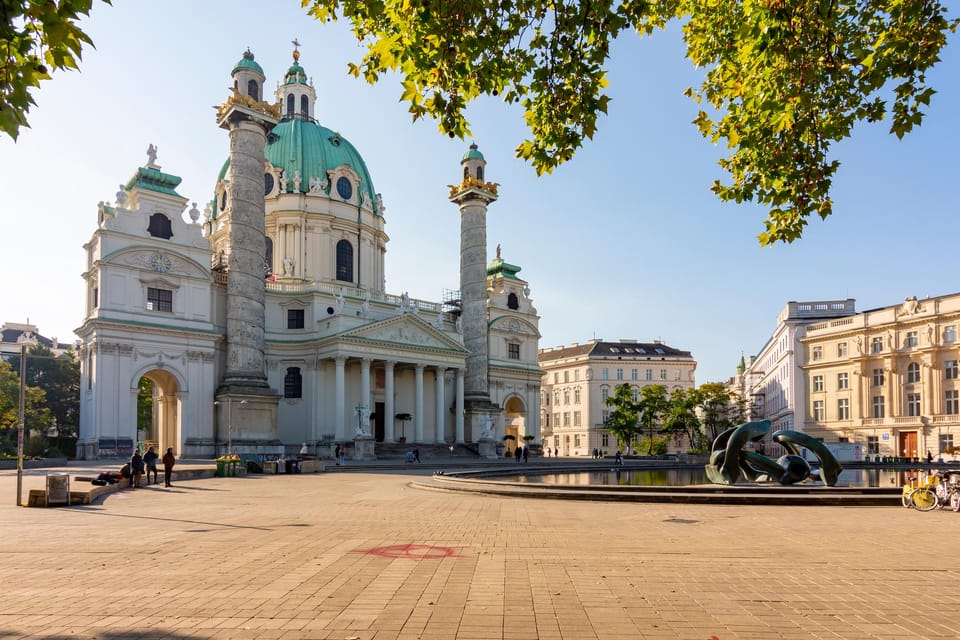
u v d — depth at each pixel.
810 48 12.80
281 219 81.00
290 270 77.31
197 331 64.44
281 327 74.25
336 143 88.75
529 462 65.75
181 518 18.88
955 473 20.80
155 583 10.17
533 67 12.83
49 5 7.18
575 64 12.53
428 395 81.50
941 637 7.57
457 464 58.81
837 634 7.68
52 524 17.53
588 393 123.44
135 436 60.56
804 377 81.31
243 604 8.91
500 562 11.87
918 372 68.94
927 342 67.94
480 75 12.55
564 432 127.75
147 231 63.59
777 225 15.32
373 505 22.64
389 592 9.61
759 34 12.46
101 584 10.10
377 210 89.75
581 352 129.00
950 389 66.12
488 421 76.31
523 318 96.00
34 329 142.00
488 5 11.87
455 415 82.12
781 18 11.98
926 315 67.94
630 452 102.62
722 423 98.38
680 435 103.00
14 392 73.12
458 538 14.78
